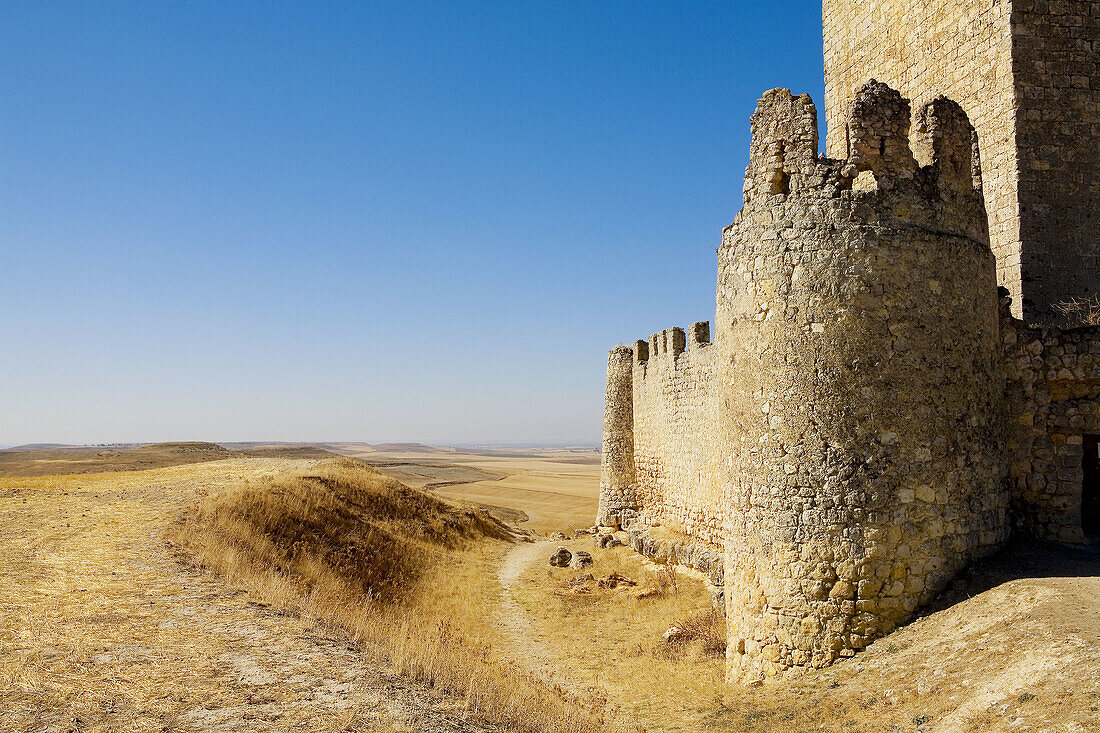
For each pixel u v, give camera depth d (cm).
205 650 1030
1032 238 1597
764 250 1259
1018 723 762
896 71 1956
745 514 1266
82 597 1276
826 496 1160
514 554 3338
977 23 1703
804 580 1165
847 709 968
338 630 1217
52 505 2320
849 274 1184
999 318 1369
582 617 2103
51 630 1084
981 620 1038
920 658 1020
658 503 3014
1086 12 1644
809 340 1193
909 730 857
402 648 1105
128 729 770
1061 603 991
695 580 2267
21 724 773
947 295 1220
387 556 2541
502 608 2267
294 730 784
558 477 12375
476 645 1756
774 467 1211
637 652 1692
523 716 980
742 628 1266
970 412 1228
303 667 986
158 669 947
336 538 2455
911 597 1138
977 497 1223
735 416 1303
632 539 3036
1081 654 839
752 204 1303
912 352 1179
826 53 2242
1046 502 1318
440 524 3391
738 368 1297
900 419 1162
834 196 1209
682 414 2691
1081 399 1319
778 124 1277
